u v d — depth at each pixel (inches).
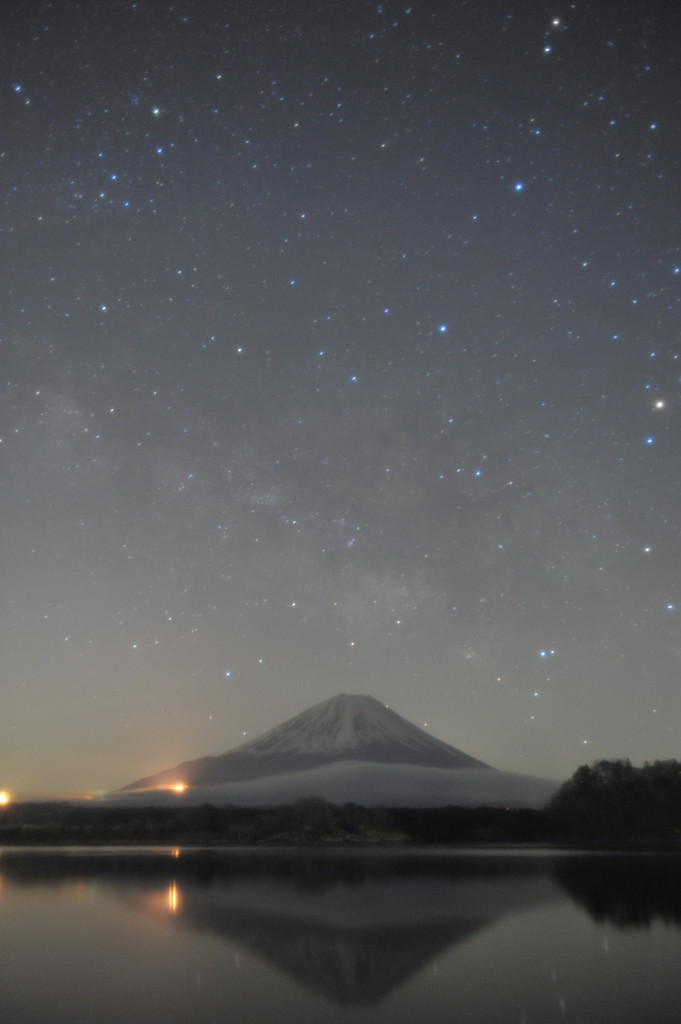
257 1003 494.6
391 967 603.8
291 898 1033.5
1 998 508.1
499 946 692.1
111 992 524.4
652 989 530.3
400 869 1514.5
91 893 1091.3
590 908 933.2
